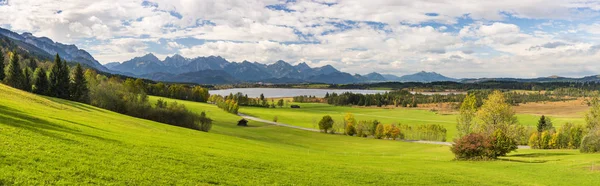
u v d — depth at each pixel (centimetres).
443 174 4275
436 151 9694
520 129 12238
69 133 3494
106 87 11606
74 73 13500
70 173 2234
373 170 4169
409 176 3947
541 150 8800
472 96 10462
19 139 2727
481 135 6406
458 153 6322
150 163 2894
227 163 3466
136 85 18512
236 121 16350
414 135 15000
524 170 4847
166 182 2452
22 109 4472
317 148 9575
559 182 3981
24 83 13450
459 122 10656
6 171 1991
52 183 2003
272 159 4200
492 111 8750
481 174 4450
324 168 3962
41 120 3925
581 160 5816
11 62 13438
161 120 11138
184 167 2984
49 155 2503
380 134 14038
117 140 3697
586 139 7581
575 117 19388
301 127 16788
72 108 7006
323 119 14962
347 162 4869
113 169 2511
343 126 15988
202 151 3969
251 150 5034
